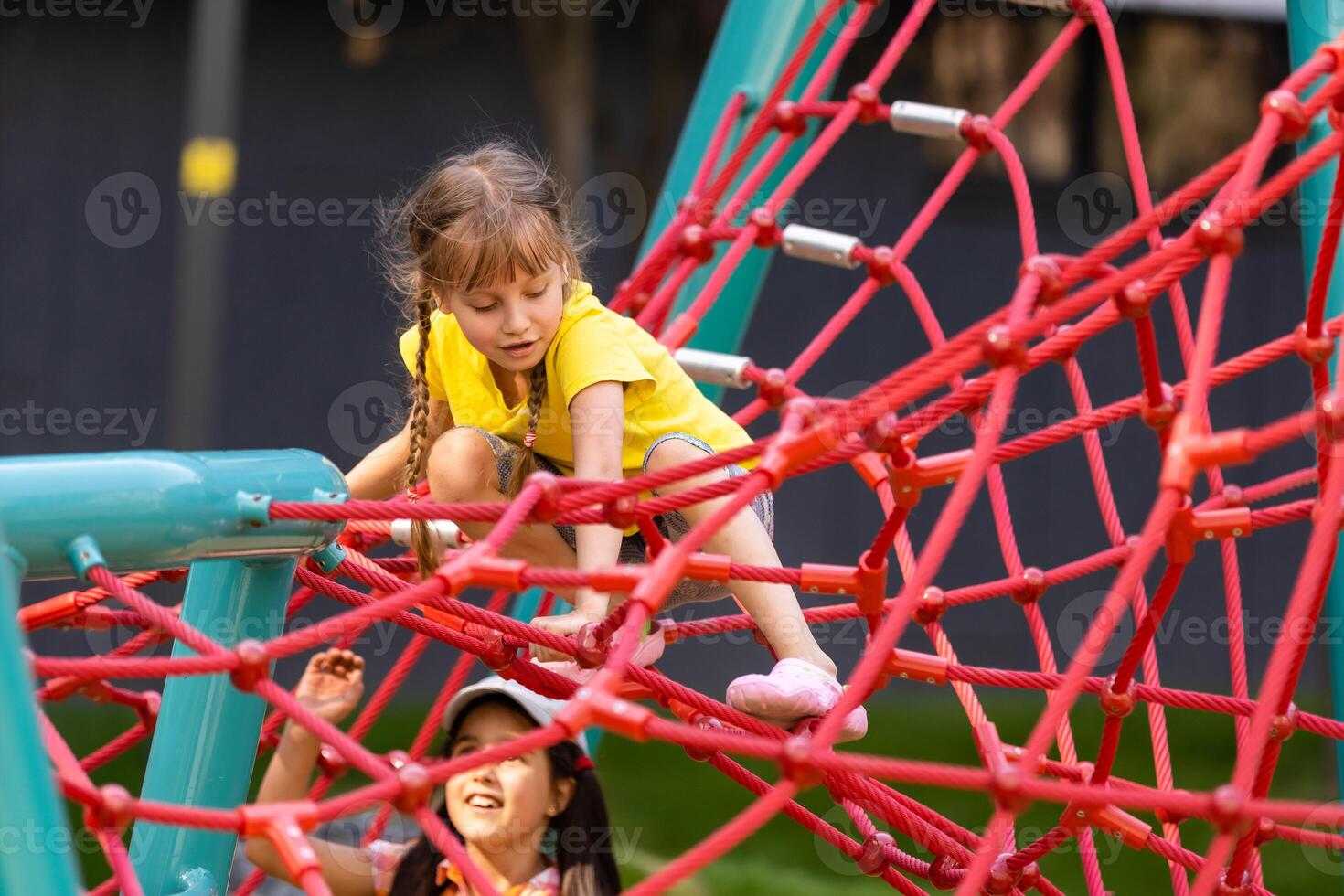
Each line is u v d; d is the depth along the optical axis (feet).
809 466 25.13
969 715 33.68
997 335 23.75
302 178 109.70
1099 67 116.57
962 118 39.99
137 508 22.80
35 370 106.93
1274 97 26.40
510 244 29.27
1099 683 28.86
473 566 22.74
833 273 117.29
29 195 106.73
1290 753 103.55
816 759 20.54
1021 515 121.70
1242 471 124.88
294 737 29.86
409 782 21.01
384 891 29.60
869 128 115.14
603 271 106.22
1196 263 25.44
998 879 30.27
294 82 109.09
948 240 117.70
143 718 34.01
